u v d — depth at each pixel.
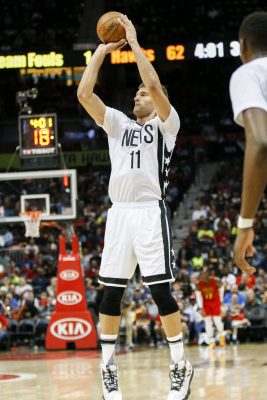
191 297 19.25
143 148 5.58
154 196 5.57
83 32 31.97
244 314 18.66
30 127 19.03
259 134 2.98
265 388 7.77
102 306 5.61
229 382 8.53
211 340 16.47
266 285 19.30
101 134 33.47
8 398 7.44
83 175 32.12
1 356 16.11
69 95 34.22
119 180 5.58
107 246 5.61
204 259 22.64
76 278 17.69
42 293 20.12
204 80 35.19
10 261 23.48
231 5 32.50
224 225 25.67
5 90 34.09
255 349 15.56
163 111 5.50
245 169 2.99
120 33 5.70
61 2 33.91
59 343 17.69
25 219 18.86
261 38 3.33
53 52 24.25
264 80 3.17
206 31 31.36
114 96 33.59
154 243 5.46
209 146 33.03
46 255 24.52
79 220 25.94
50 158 18.98
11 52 24.50
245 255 3.27
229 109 34.56
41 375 10.53
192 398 6.95
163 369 10.85
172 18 32.09
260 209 27.42
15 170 32.06
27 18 33.56
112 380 5.55
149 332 19.03
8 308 19.64
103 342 5.60
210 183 30.16
